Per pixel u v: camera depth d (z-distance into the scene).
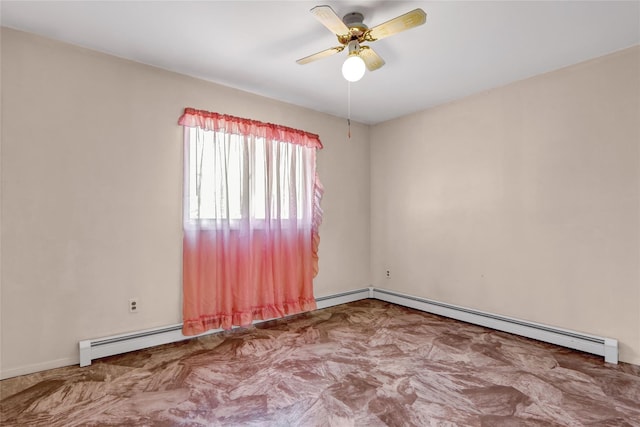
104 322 2.63
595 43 2.50
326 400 2.02
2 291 2.25
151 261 2.86
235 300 3.24
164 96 2.95
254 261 3.40
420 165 4.08
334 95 3.58
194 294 3.00
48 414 1.88
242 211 3.28
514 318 3.18
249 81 3.21
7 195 2.27
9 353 2.27
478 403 1.98
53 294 2.43
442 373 2.36
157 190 2.90
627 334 2.54
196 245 3.03
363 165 4.62
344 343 2.94
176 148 3.00
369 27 2.31
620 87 2.59
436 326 3.41
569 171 2.85
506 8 2.09
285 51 2.65
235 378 2.29
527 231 3.11
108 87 2.67
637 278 2.50
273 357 2.64
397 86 3.34
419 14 1.80
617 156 2.60
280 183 3.63
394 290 4.38
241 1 2.01
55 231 2.44
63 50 2.49
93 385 2.19
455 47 2.57
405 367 2.46
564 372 2.37
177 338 2.95
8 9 2.09
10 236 2.28
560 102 2.91
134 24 2.27
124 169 2.73
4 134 2.27
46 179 2.41
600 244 2.68
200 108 3.14
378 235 4.60
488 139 3.41
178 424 1.79
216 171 3.14
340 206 4.34
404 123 4.27
